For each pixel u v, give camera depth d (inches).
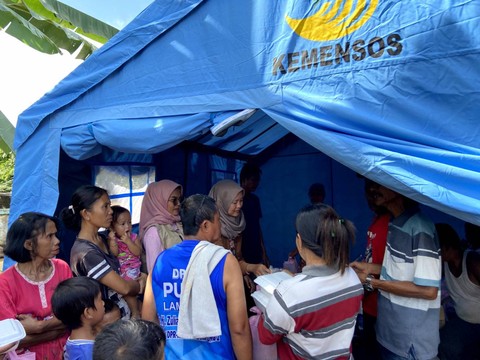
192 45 93.9
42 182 112.3
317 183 195.5
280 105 79.8
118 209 103.0
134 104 99.9
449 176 60.3
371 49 72.2
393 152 65.2
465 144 63.6
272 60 82.5
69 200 122.0
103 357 40.3
